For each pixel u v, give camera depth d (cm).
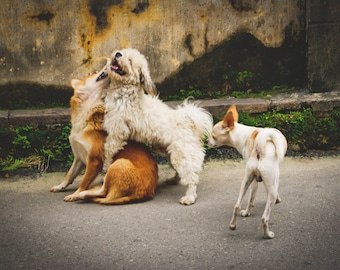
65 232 474
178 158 543
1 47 704
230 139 522
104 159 548
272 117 684
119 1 710
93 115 546
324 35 716
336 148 684
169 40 729
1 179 612
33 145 657
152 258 425
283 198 536
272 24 741
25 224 493
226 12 731
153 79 738
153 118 547
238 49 745
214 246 442
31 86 720
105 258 427
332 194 542
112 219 497
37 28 706
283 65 758
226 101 707
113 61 530
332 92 730
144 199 543
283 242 445
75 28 711
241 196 457
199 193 561
